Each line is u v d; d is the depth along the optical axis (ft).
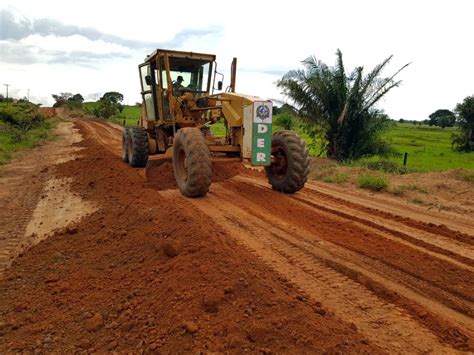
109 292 13.58
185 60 31.09
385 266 14.94
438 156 83.10
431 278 13.96
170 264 14.23
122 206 23.65
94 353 10.61
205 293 11.82
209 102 30.30
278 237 17.79
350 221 20.94
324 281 13.58
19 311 13.38
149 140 36.17
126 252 16.89
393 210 24.52
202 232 16.28
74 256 17.61
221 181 31.81
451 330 10.67
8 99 226.58
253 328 10.02
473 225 21.53
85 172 36.94
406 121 400.06
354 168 38.63
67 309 13.06
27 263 17.38
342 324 10.59
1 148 55.57
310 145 64.08
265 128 23.94
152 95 33.19
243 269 13.05
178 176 25.81
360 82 52.65
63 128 117.39
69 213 24.86
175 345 10.17
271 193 27.27
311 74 53.31
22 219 24.29
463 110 99.91
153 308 11.97
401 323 11.10
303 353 9.25
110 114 191.72
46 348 11.09
